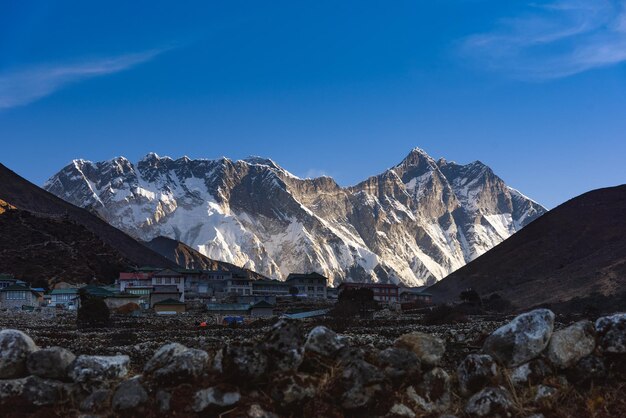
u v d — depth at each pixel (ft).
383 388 50.34
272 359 49.85
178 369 49.55
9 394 49.03
